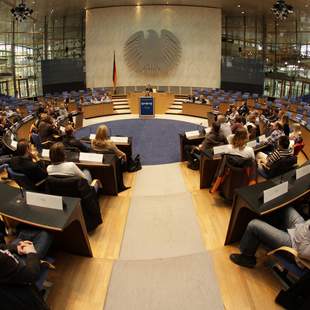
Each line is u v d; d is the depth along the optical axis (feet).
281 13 48.47
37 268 7.27
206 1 61.41
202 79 69.56
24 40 75.56
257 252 11.02
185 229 13.41
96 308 8.88
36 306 7.17
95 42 69.31
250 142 20.20
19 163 13.34
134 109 55.93
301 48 77.15
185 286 9.69
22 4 48.83
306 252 7.95
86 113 51.42
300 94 79.05
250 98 58.23
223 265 10.55
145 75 69.26
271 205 9.71
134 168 23.29
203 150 17.84
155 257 11.42
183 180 20.99
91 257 11.07
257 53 81.41
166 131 40.47
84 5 64.03
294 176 11.48
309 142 26.35
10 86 77.20
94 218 12.94
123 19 67.36
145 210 15.31
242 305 8.88
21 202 9.90
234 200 10.78
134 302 9.11
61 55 79.97
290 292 8.51
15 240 8.96
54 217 9.15
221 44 73.87
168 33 67.10
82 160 16.20
